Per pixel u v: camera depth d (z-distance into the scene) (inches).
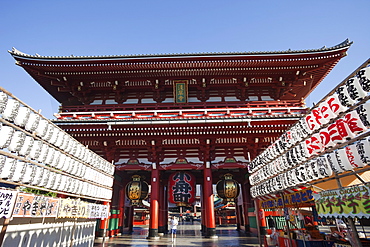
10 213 237.0
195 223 1882.4
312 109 281.7
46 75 770.8
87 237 507.8
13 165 245.1
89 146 736.3
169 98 837.2
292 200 360.2
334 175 268.2
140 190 724.0
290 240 382.9
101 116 713.6
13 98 248.2
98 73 762.2
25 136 264.7
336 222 423.8
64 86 820.6
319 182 285.6
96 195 472.4
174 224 665.6
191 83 818.8
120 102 832.9
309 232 434.6
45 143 303.4
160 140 730.2
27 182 268.7
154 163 740.0
